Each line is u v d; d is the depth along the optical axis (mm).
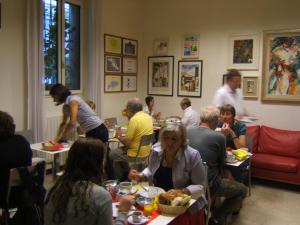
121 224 1589
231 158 3008
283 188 4301
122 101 5941
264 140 4711
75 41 5133
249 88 5223
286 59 4871
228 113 3484
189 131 2750
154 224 1685
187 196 1878
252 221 3295
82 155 1438
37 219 2455
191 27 5730
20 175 2400
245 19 5195
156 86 6230
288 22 4844
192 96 5824
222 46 5441
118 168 3814
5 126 2445
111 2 5500
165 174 2232
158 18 6090
